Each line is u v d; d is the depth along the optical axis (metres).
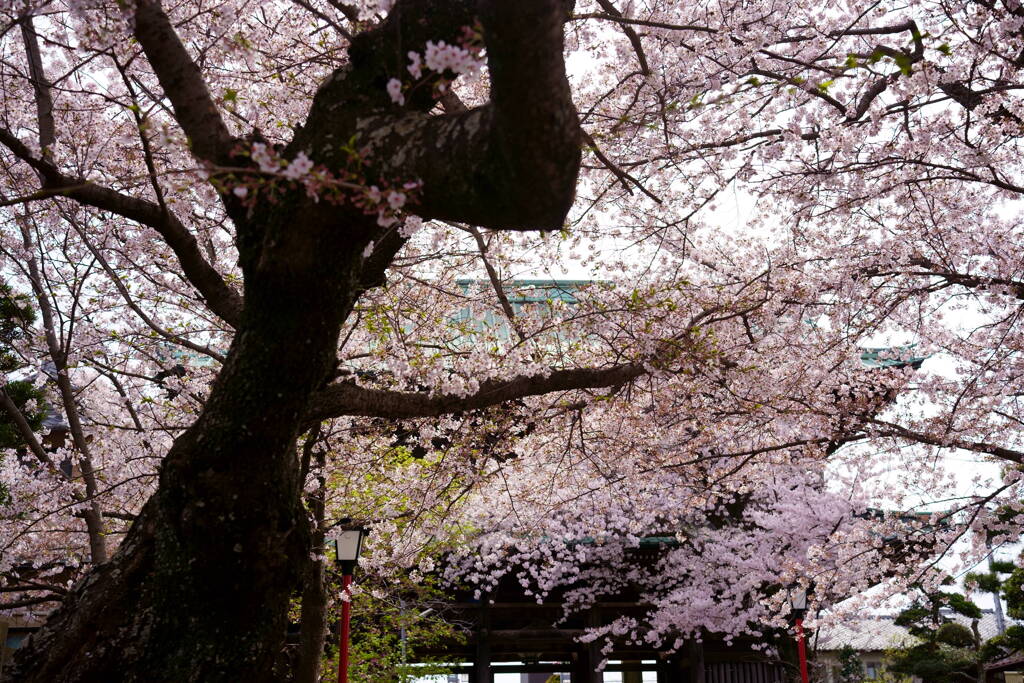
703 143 7.51
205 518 3.70
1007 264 7.84
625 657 20.33
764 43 6.26
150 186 6.63
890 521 8.92
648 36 6.90
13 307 8.55
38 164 3.82
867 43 7.30
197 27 6.13
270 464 3.77
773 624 9.54
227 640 3.77
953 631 18.38
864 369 9.09
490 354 7.07
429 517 9.47
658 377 7.58
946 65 6.70
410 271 8.10
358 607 11.50
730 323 8.16
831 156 7.42
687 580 16.31
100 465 9.80
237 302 4.60
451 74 3.15
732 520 16.20
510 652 20.09
